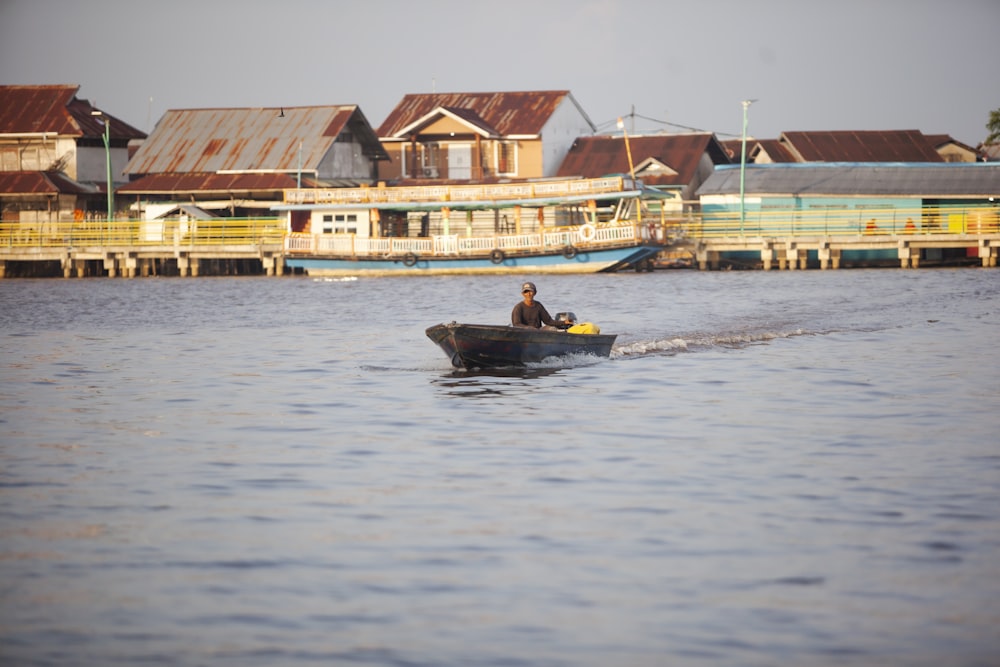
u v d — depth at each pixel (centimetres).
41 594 4547
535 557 4903
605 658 3994
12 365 10906
